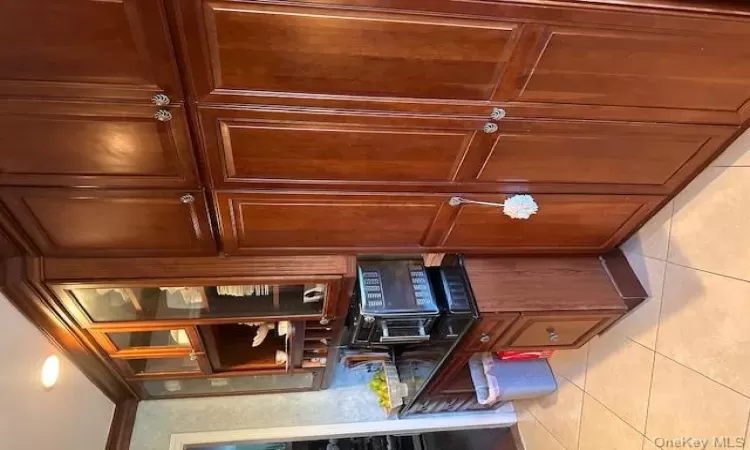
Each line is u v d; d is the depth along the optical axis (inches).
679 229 64.7
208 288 68.4
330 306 68.7
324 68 42.6
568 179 58.6
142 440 88.9
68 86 40.3
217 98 43.1
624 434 74.1
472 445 117.3
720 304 59.4
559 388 89.6
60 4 35.3
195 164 48.6
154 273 59.7
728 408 58.3
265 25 38.8
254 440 93.0
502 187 58.1
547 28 42.8
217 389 93.3
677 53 46.8
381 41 41.4
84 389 76.2
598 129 53.0
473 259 70.7
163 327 68.6
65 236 54.1
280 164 50.1
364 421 97.3
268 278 62.3
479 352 77.3
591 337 76.8
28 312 59.4
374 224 59.5
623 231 68.9
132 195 50.6
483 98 47.6
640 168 59.0
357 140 49.4
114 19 36.6
